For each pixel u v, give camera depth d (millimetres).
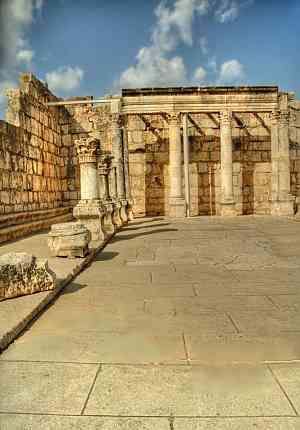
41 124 21438
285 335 4273
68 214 22641
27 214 16609
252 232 14750
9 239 12852
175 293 6121
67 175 25359
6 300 5215
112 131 22703
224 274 7555
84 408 2891
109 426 2668
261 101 23281
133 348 3963
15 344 4090
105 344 4070
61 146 25391
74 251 8461
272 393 3053
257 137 26125
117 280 7059
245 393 3061
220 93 23109
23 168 18422
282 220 19953
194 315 5008
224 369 3475
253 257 9461
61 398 3031
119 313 5117
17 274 5367
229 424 2662
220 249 10820
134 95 23031
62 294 6051
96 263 8750
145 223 19516
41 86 21438
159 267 8297
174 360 3678
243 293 6082
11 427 2676
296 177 26469
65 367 3549
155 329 4512
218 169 25859
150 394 3070
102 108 25203
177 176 23062
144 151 25672
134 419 2744
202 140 25781
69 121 25406
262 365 3547
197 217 22953
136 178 25734
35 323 4727
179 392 3092
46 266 5754
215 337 4238
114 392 3107
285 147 23297
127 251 10562
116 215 17406
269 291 6176
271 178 24312
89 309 5289
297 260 8992
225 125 23188
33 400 3006
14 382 3283
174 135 23078
